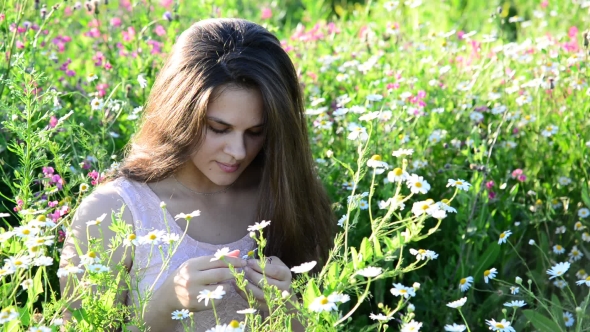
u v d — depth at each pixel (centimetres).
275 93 193
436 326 271
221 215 214
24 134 205
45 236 176
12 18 276
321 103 341
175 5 325
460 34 418
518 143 328
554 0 464
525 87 334
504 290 267
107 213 197
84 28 383
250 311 160
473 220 263
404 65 346
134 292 196
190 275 182
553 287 276
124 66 323
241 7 538
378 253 165
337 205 263
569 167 305
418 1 379
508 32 471
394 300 275
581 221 284
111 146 283
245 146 199
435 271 288
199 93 188
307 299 161
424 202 164
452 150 313
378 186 284
